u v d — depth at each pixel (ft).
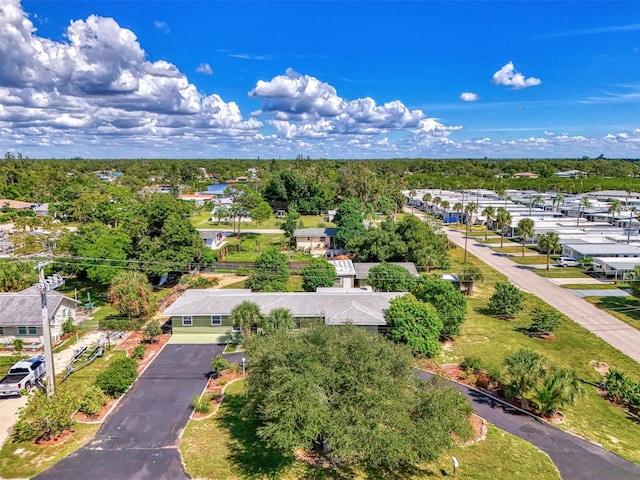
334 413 65.26
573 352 123.65
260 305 129.90
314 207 389.19
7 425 84.89
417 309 118.21
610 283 187.83
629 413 95.91
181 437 81.10
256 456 75.87
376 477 71.92
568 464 77.61
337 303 131.13
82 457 74.95
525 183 561.02
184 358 115.03
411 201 441.27
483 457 78.48
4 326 120.47
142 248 166.61
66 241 174.19
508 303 146.10
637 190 473.26
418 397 70.18
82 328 133.49
